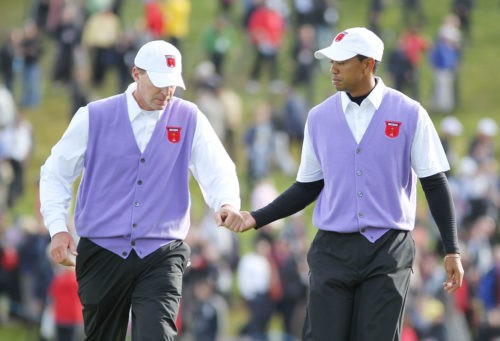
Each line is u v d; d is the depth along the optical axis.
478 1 132.25
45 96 109.56
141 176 23.16
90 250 23.28
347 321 22.55
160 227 23.20
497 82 112.75
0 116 85.19
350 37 22.42
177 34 100.81
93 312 23.72
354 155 22.55
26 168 87.88
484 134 82.31
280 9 113.88
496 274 60.50
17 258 65.88
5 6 138.88
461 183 75.19
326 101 23.08
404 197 22.75
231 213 23.05
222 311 60.16
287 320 61.47
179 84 22.73
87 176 23.33
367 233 22.44
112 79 108.69
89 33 104.31
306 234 74.25
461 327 58.69
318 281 22.69
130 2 132.75
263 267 61.31
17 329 65.12
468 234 71.38
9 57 104.50
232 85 110.69
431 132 22.64
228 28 116.75
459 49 111.75
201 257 60.06
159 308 22.59
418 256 60.75
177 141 23.33
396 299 22.34
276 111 89.19
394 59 99.44
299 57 101.69
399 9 127.00
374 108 22.59
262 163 86.69
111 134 23.19
